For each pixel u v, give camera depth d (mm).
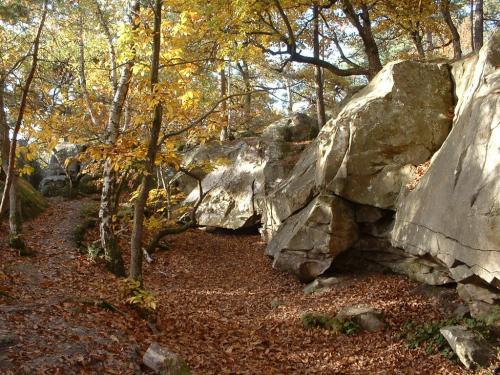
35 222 17234
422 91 12578
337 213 13109
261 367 8328
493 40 9984
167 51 10633
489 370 7754
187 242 18969
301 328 10492
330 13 20875
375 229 13102
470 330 8586
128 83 12438
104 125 16953
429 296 11000
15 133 7996
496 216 7512
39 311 8008
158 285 13828
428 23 19141
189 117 12078
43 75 16750
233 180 21328
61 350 6762
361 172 12633
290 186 15977
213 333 9836
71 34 18203
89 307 8781
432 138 12188
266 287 14086
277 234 15875
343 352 9305
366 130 12602
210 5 12922
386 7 17562
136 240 9938
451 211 8906
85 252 14609
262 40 15492
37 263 12508
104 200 13305
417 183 11383
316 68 21844
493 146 8008
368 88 13852
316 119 24266
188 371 6879
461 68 12500
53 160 25391
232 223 20250
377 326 10117
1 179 19000
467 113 9469
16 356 6332
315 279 13484
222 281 14938
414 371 8281
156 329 9008
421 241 10125
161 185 23750
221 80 26234
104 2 16641
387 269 13070
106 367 6633
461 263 8852
